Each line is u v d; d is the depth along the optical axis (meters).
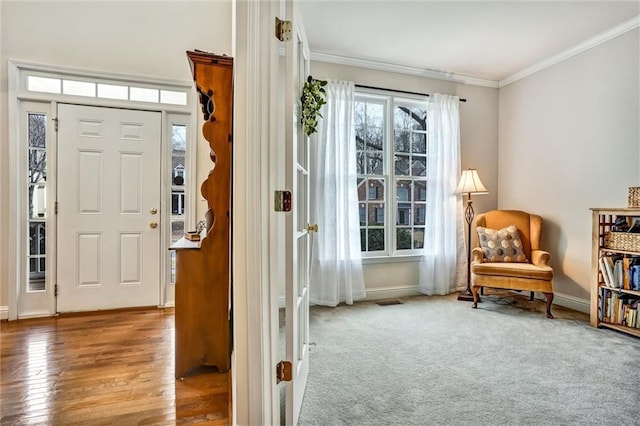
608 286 2.77
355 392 1.81
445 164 3.97
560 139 3.56
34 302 3.10
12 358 2.23
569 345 2.46
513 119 4.11
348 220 3.58
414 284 4.00
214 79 1.99
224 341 2.05
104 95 3.25
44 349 2.38
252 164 1.32
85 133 3.20
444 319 3.05
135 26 3.32
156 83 3.37
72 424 1.55
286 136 1.45
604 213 2.81
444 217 3.94
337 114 3.57
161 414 1.63
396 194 4.00
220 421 1.58
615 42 3.06
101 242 3.27
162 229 3.43
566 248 3.49
